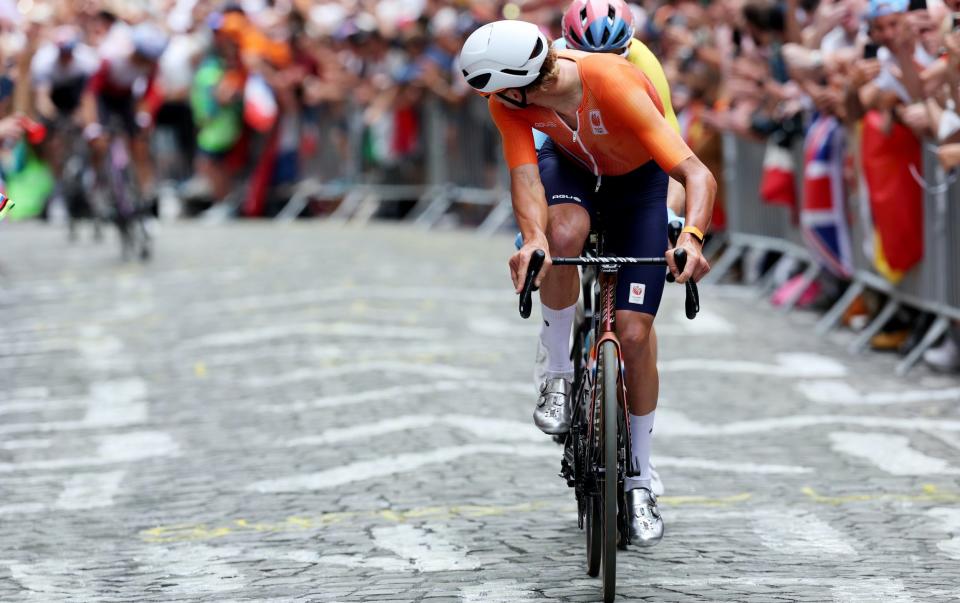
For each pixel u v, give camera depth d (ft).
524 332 108.06
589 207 53.93
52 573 55.98
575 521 60.80
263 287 134.92
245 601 51.31
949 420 78.38
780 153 114.32
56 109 152.87
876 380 89.45
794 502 63.31
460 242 170.81
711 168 132.77
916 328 96.58
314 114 206.49
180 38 204.33
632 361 53.42
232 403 86.94
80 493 68.49
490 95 51.98
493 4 164.55
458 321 113.39
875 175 93.56
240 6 198.49
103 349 106.52
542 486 66.44
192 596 52.24
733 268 134.31
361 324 112.78
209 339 108.68
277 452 74.64
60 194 210.38
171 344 107.45
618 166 52.80
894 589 50.88
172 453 75.66
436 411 82.17
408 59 186.29
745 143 127.95
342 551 57.41
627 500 54.19
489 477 68.03
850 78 92.07
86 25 153.58
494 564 55.06
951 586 51.16
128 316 120.78
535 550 56.80
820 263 110.22
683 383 89.61
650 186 53.78
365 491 66.44
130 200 156.35
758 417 80.12
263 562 56.39
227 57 202.28
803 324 110.63
